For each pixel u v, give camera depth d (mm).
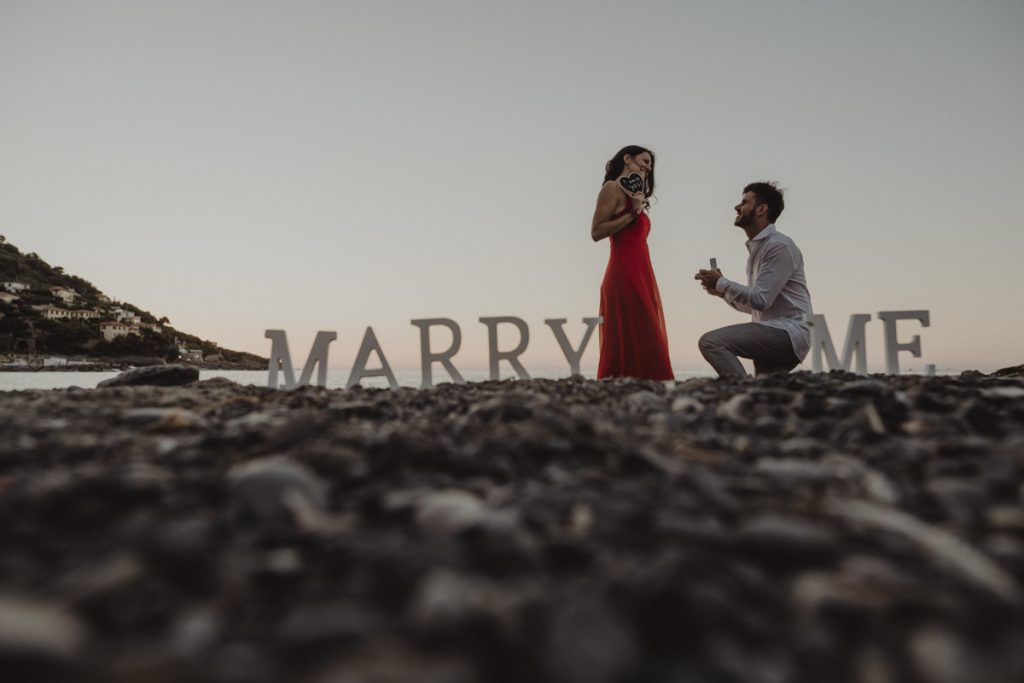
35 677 795
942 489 1707
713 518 1475
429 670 843
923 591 1104
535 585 1140
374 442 2137
